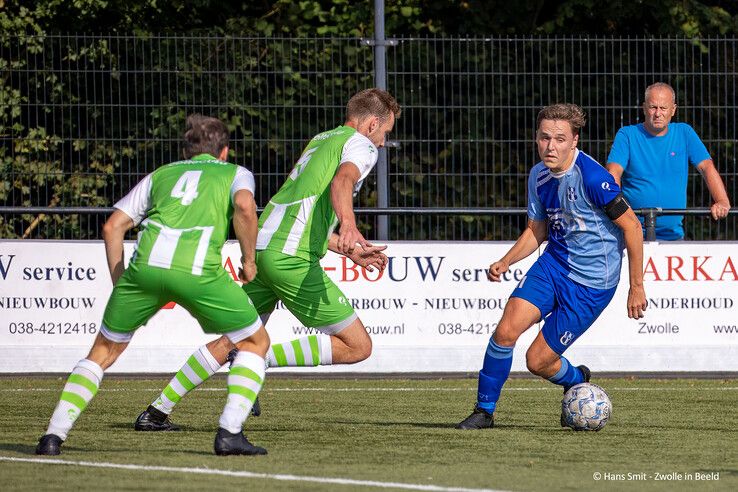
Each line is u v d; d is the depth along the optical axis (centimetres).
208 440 2209
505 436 2316
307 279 2373
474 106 4028
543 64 4050
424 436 2306
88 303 3638
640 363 3669
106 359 2028
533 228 2516
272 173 4053
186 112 3984
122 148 3975
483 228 4103
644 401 3017
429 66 4022
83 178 3975
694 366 3675
